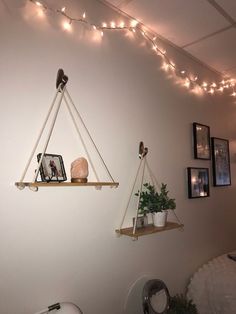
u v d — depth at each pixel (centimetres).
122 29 167
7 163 108
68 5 137
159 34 191
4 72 110
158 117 187
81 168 117
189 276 200
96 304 136
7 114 110
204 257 219
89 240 136
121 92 161
